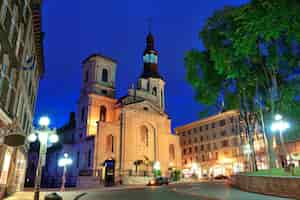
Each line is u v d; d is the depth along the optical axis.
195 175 63.78
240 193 20.00
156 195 20.83
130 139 53.62
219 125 63.53
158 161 56.47
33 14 22.44
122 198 18.88
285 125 21.94
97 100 55.81
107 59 60.44
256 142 51.25
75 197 19.56
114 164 49.94
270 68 22.89
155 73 68.56
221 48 22.44
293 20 13.23
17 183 23.89
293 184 15.60
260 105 25.08
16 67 17.30
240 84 25.59
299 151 38.28
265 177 18.64
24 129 23.86
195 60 27.06
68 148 56.56
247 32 15.76
